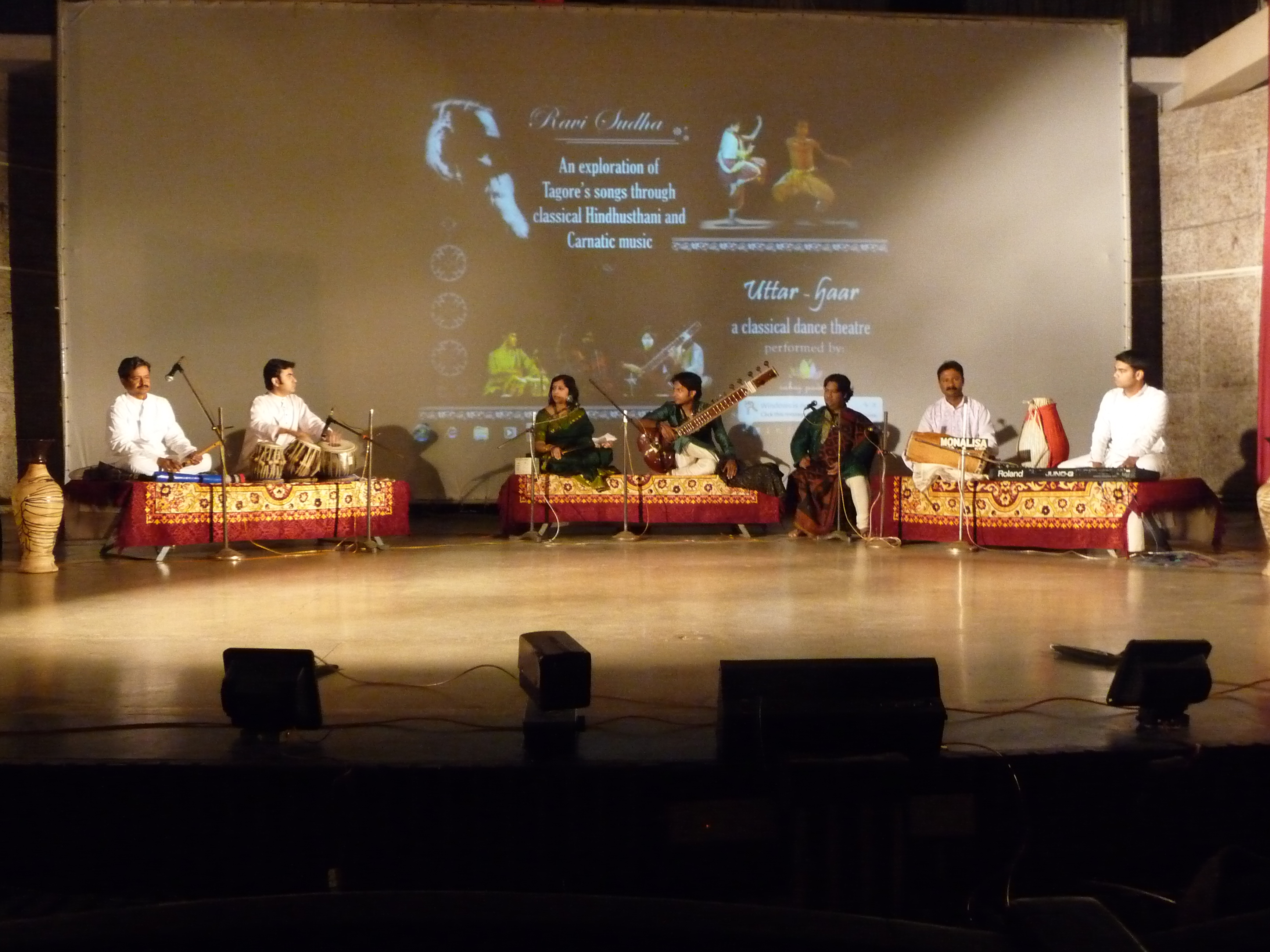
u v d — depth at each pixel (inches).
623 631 152.6
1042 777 88.9
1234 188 396.8
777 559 255.9
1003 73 371.2
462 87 361.7
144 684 119.0
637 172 366.0
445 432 364.5
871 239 371.6
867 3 410.0
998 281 373.7
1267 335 344.2
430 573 228.2
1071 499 262.4
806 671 86.2
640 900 34.7
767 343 370.0
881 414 373.4
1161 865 91.5
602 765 87.2
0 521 265.7
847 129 369.7
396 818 87.4
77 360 351.9
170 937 32.4
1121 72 372.8
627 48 364.8
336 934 33.1
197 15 354.0
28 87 389.7
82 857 89.0
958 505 281.3
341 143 359.6
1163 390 416.5
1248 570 228.8
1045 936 32.0
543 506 310.2
